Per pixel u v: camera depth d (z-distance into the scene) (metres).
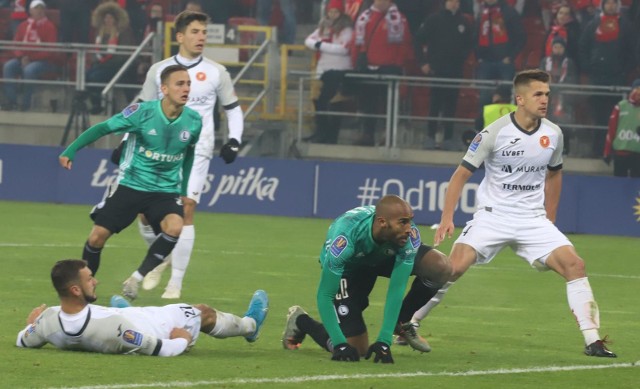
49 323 17.53
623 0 51.97
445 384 16.42
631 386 16.83
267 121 55.12
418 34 52.69
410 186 48.72
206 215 49.16
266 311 19.52
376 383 16.23
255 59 55.75
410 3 53.34
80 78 55.06
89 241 23.80
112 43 55.91
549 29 52.59
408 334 19.42
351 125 53.56
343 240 17.27
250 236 41.53
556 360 19.19
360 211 17.53
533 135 20.73
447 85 52.59
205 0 56.25
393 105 53.03
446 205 20.70
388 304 17.89
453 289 29.64
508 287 30.42
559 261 20.50
